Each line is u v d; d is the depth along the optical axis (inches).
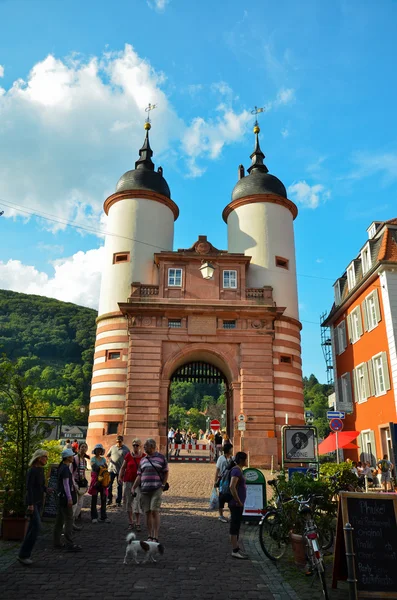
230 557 346.9
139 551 350.0
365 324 1082.1
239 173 1464.1
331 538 374.3
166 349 1090.1
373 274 1020.5
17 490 396.2
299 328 1251.8
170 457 1175.6
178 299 1125.1
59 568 309.0
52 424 553.9
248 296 1152.8
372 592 253.6
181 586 278.4
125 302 1124.5
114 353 1162.6
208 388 5989.2
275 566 330.6
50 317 6515.8
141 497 355.3
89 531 417.1
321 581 273.0
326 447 743.1
